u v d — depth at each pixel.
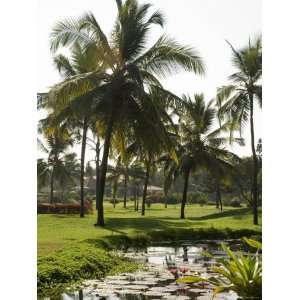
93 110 19.81
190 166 31.92
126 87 19.75
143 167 42.78
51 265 9.70
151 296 8.27
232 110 24.38
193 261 12.66
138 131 19.56
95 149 33.81
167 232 18.84
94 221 23.97
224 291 8.54
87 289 8.80
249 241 7.32
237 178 34.81
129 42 19.81
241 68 24.02
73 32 18.92
